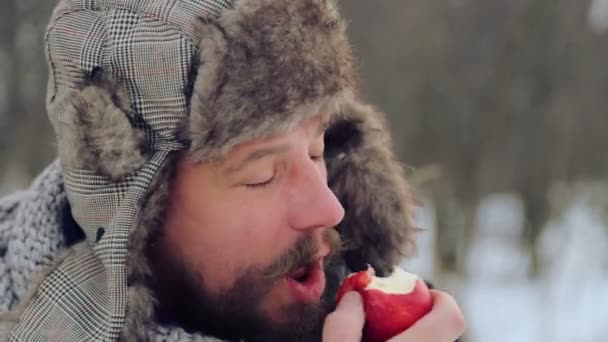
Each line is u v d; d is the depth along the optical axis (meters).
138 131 1.30
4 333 1.32
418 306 1.34
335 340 1.29
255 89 1.28
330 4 1.37
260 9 1.29
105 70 1.31
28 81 6.38
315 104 1.31
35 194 1.45
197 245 1.37
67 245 1.42
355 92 1.59
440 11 7.34
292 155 1.33
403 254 1.63
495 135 7.38
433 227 7.11
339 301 1.37
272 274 1.36
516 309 7.23
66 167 1.33
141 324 1.30
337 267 1.61
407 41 7.25
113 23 1.31
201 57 1.28
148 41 1.29
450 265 7.16
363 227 1.61
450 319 1.34
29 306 1.33
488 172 7.47
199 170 1.33
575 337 6.70
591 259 7.73
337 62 1.35
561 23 7.34
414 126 7.31
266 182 1.34
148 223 1.33
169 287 1.40
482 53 7.40
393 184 1.61
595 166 8.05
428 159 7.34
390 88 7.23
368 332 1.34
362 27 7.20
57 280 1.33
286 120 1.29
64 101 1.32
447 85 7.34
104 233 1.31
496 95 7.38
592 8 7.53
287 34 1.29
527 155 7.52
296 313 1.38
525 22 7.33
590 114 7.82
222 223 1.35
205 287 1.38
